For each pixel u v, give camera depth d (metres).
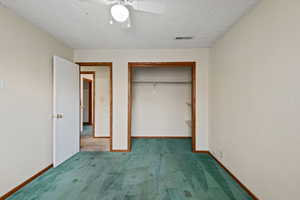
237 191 2.12
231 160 2.54
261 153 1.82
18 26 2.16
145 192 2.09
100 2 1.90
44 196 1.98
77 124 3.62
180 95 5.16
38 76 2.54
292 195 1.41
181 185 2.26
